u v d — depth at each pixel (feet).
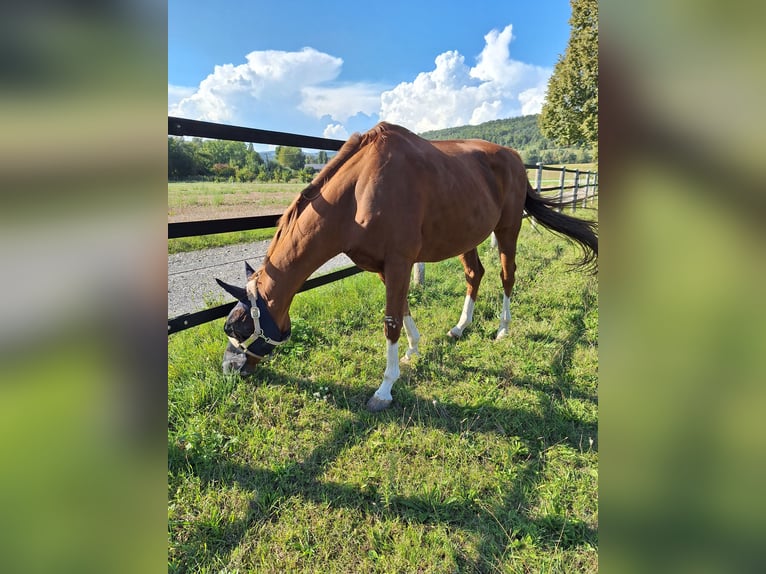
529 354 9.71
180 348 9.58
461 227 8.64
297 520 5.42
